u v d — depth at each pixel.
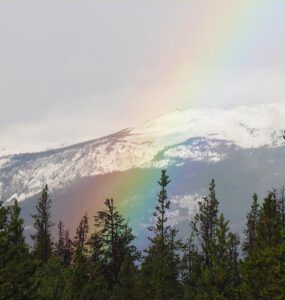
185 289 74.12
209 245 61.44
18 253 45.91
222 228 60.69
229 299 57.53
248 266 53.31
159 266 72.56
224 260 59.59
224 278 58.03
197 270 73.88
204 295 58.25
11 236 49.28
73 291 59.72
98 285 62.56
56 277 63.81
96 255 76.25
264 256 50.72
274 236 58.62
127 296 70.00
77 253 62.91
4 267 44.69
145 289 70.94
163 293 69.81
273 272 48.09
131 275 73.06
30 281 45.41
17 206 52.31
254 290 51.94
